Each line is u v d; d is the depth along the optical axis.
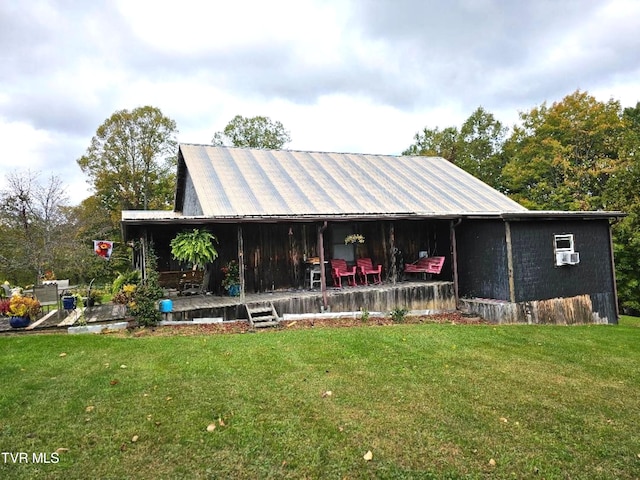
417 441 4.02
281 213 11.40
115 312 10.16
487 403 4.93
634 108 32.62
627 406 4.95
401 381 5.64
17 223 22.94
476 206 14.31
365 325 9.80
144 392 5.20
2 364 6.28
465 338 8.34
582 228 12.99
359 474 3.50
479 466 3.62
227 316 9.98
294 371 6.01
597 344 8.45
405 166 18.06
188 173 15.00
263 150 16.84
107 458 3.75
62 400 4.96
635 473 3.55
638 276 19.05
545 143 27.05
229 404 4.84
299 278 13.02
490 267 12.32
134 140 33.03
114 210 32.50
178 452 3.84
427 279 14.38
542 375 6.06
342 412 4.63
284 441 4.00
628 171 19.86
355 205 12.87
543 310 11.98
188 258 10.33
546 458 3.76
